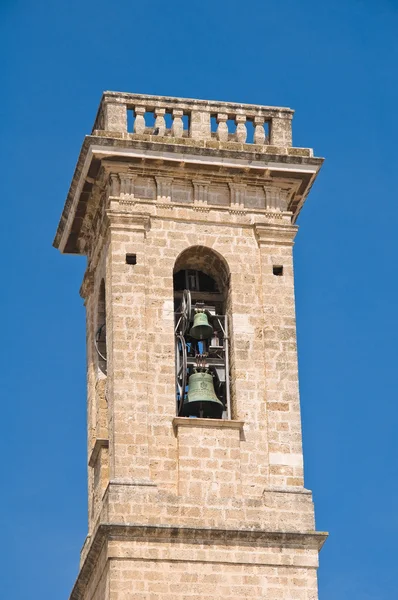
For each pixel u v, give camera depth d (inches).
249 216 3314.5
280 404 3196.4
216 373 3248.0
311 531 3093.0
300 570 3073.3
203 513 3093.0
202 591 3034.0
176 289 3321.9
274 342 3238.2
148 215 3272.6
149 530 3041.3
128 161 3289.9
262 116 3408.0
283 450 3166.8
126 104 3358.8
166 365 3191.4
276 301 3267.7
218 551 3056.1
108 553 3026.6
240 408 3184.1
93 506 3267.7
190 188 3316.9
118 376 3164.4
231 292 3265.3
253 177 3334.2
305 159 3336.6
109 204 3270.2
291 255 3304.6
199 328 3262.8
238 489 3125.0
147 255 3255.4
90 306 3449.8
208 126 3380.9
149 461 3120.1
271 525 3095.5
